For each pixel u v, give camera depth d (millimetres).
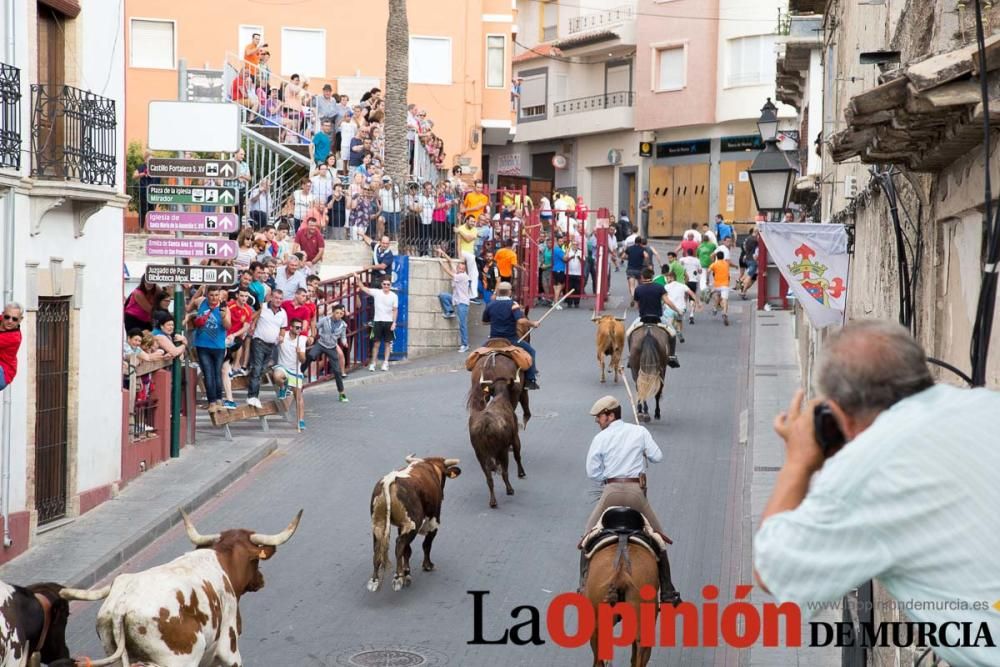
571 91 63656
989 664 3799
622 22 58969
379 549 13820
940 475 3795
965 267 7703
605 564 10602
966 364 7586
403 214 32250
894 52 10500
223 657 9664
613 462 12383
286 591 13938
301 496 18016
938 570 3812
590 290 37562
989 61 6242
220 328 21344
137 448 18562
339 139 35938
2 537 14461
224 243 19016
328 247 30078
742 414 23438
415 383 27125
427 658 11961
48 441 16031
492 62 48781
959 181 7715
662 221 58500
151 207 28656
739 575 14492
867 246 14000
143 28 42656
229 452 20062
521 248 36062
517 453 18672
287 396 23703
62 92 15961
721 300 35000
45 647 9188
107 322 17625
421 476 14188
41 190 15414
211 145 19094
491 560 15117
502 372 19031
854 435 4078
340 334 24953
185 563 9547
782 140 29219
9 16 15109
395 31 34312
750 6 53781
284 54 44031
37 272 15531
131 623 8953
